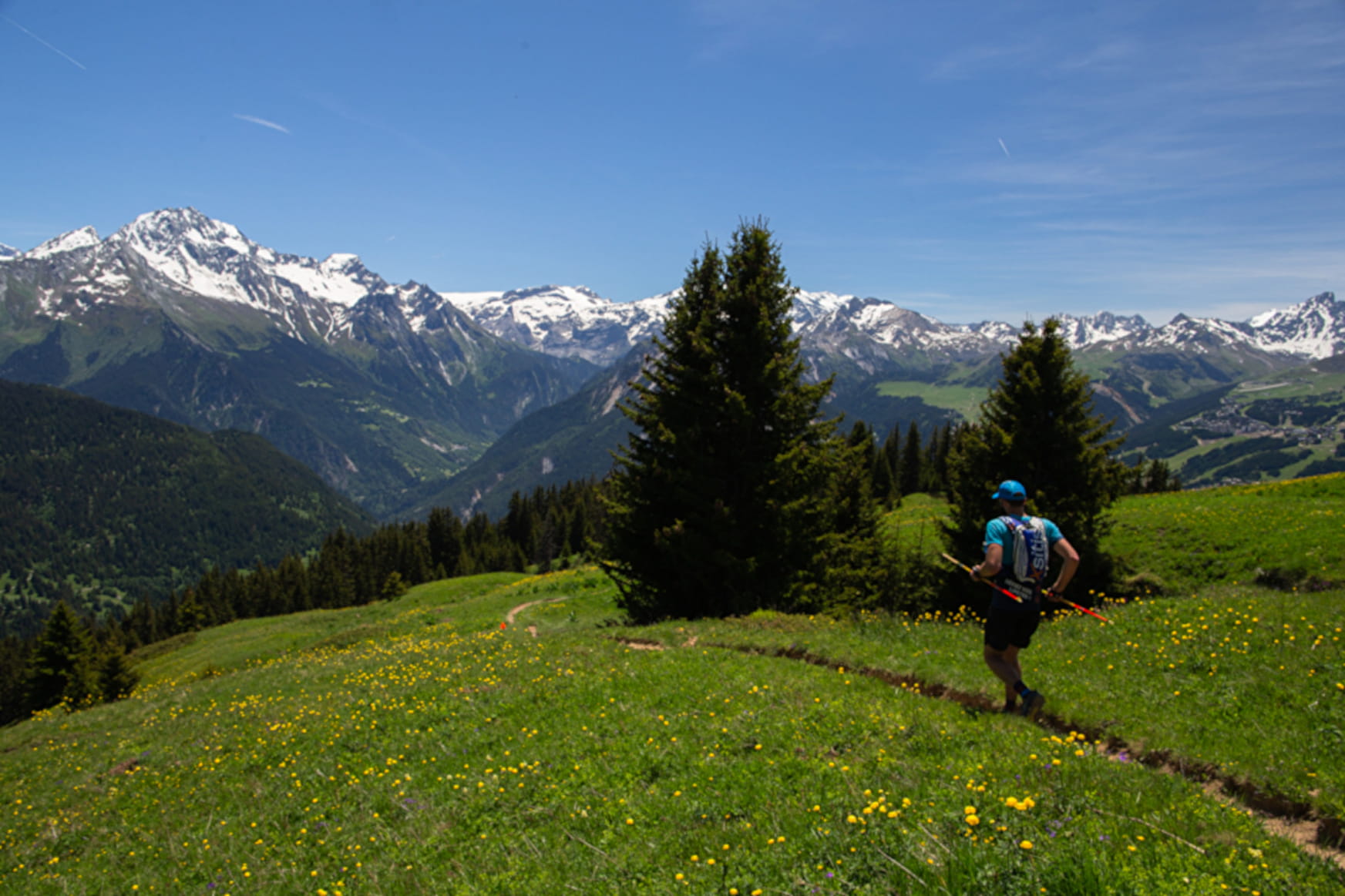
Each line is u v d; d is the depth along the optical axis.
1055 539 8.50
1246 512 34.66
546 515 170.12
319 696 20.62
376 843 8.80
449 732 12.98
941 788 6.35
